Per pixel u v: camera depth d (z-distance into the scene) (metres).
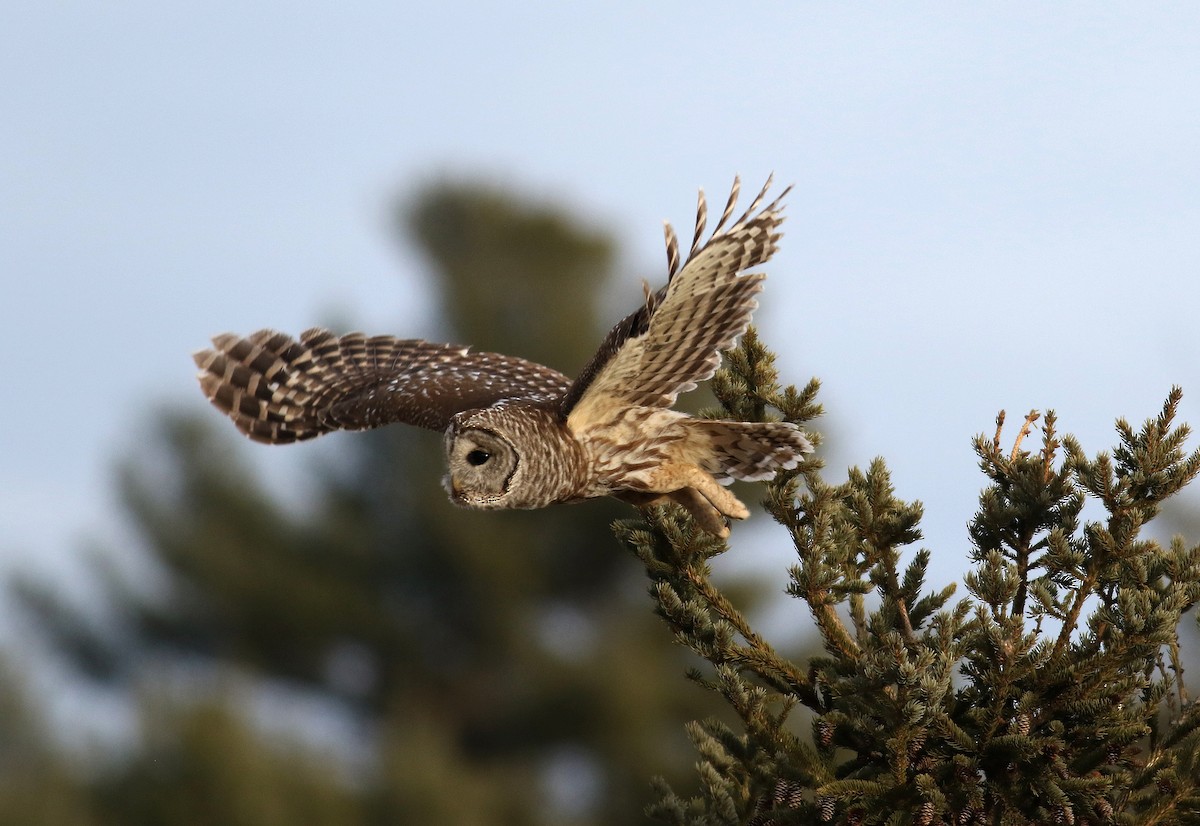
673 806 10.45
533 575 42.62
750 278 11.83
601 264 43.84
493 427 12.70
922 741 9.71
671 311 11.64
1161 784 9.73
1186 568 10.36
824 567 10.52
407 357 15.72
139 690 33.56
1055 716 9.95
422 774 34.34
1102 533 10.19
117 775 32.50
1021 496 10.58
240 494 44.59
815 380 11.87
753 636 11.02
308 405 15.29
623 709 39.44
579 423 12.57
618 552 42.47
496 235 43.16
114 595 44.56
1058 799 9.45
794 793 10.02
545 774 42.00
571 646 42.69
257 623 43.75
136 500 44.28
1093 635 9.91
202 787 31.20
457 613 43.28
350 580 44.00
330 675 44.09
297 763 32.88
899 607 10.40
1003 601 9.79
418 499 43.31
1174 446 10.27
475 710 42.62
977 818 9.62
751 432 11.78
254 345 15.38
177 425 44.62
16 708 35.91
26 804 32.53
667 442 12.48
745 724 10.34
